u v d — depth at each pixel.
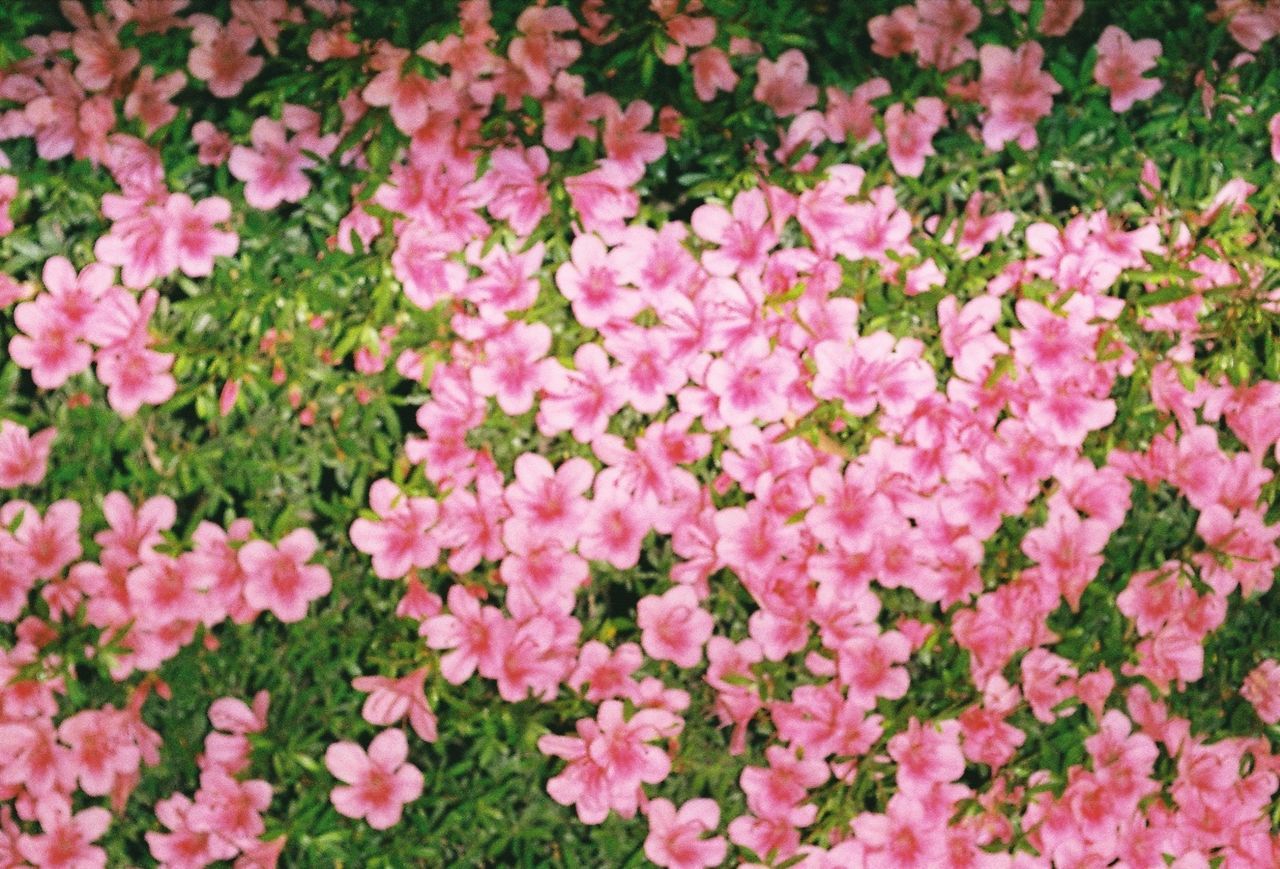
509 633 1.46
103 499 1.45
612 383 1.46
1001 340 1.47
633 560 1.46
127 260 1.44
